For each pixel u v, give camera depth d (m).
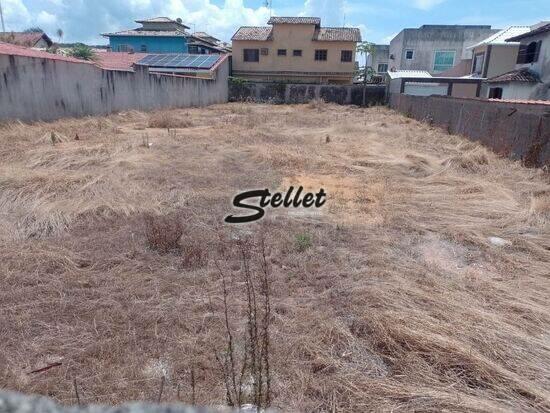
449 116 11.50
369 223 4.48
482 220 4.53
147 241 3.71
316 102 23.50
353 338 2.44
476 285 3.06
